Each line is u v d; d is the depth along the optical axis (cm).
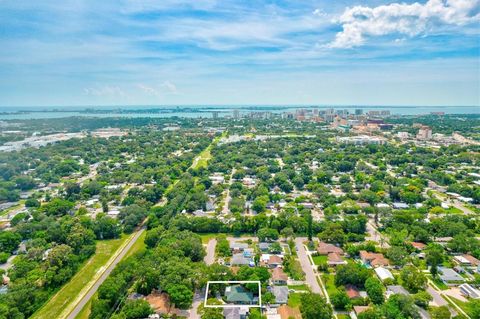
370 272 14700
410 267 14750
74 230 18438
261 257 16988
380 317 11900
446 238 18725
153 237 18662
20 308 12706
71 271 15725
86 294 14438
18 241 18588
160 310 12675
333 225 19125
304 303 12381
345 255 17350
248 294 13650
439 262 15838
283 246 18375
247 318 12525
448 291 14138
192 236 18125
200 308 13112
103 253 18300
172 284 13388
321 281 14862
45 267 15212
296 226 19975
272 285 14562
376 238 19450
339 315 12600
